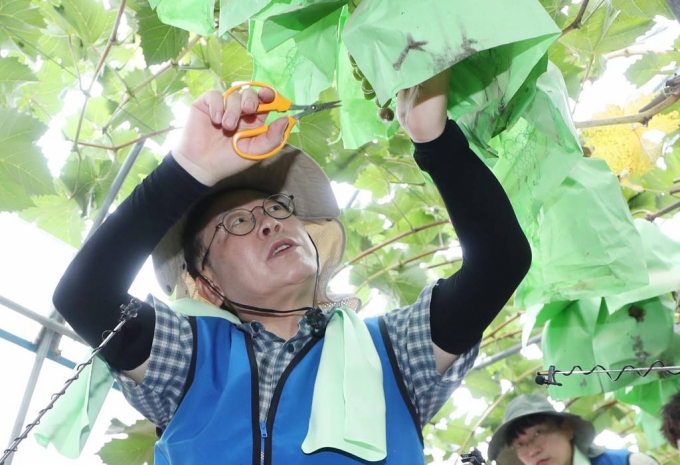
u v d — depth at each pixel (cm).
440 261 358
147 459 283
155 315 174
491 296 167
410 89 154
